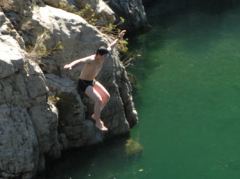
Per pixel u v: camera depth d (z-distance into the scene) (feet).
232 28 83.20
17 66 44.06
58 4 55.72
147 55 73.82
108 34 58.59
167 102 61.72
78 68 50.29
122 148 52.31
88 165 49.90
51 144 48.01
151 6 93.35
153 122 57.62
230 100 61.93
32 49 49.01
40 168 47.32
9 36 46.32
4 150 43.62
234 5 94.12
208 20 86.99
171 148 53.21
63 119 49.65
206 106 60.80
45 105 46.32
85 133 50.75
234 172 49.47
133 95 63.31
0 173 43.68
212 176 48.98
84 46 51.03
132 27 79.41
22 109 44.80
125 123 53.93
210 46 76.48
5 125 43.75
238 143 54.08
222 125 57.21
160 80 66.80
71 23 50.90
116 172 49.42
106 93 44.11
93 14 57.52
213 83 65.82
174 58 72.74
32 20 49.75
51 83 48.62
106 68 51.37
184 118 58.59
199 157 51.93
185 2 95.50
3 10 49.57
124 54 72.13
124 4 77.36
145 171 49.67
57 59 49.80
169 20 87.15
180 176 49.01
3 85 43.68
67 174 48.60
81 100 50.47
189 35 80.74
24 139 44.47
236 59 71.97
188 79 66.95
